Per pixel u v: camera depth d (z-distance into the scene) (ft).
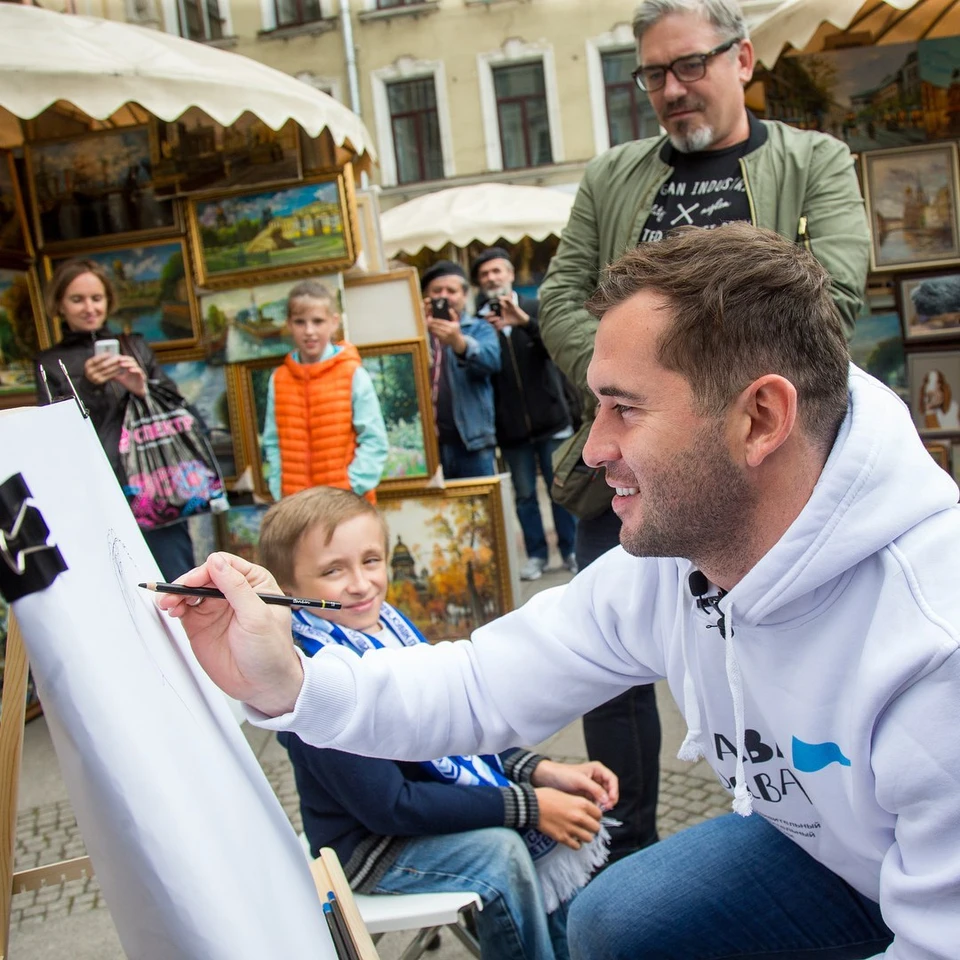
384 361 14.80
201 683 3.38
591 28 43.93
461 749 4.56
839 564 3.27
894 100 13.88
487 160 45.19
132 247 14.73
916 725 3.06
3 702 2.98
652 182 7.54
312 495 5.70
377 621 5.82
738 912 4.50
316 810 5.38
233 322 14.58
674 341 3.29
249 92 11.73
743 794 3.70
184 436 11.99
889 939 4.43
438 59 44.57
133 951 2.39
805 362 3.30
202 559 15.17
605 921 4.57
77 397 3.47
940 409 14.51
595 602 4.58
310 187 14.20
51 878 3.71
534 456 18.24
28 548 2.32
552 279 8.04
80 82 10.72
